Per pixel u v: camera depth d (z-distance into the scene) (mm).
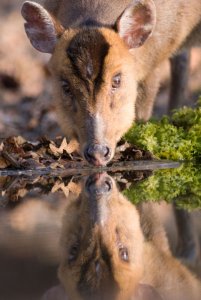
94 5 13391
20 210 9859
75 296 6605
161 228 9188
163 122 13875
